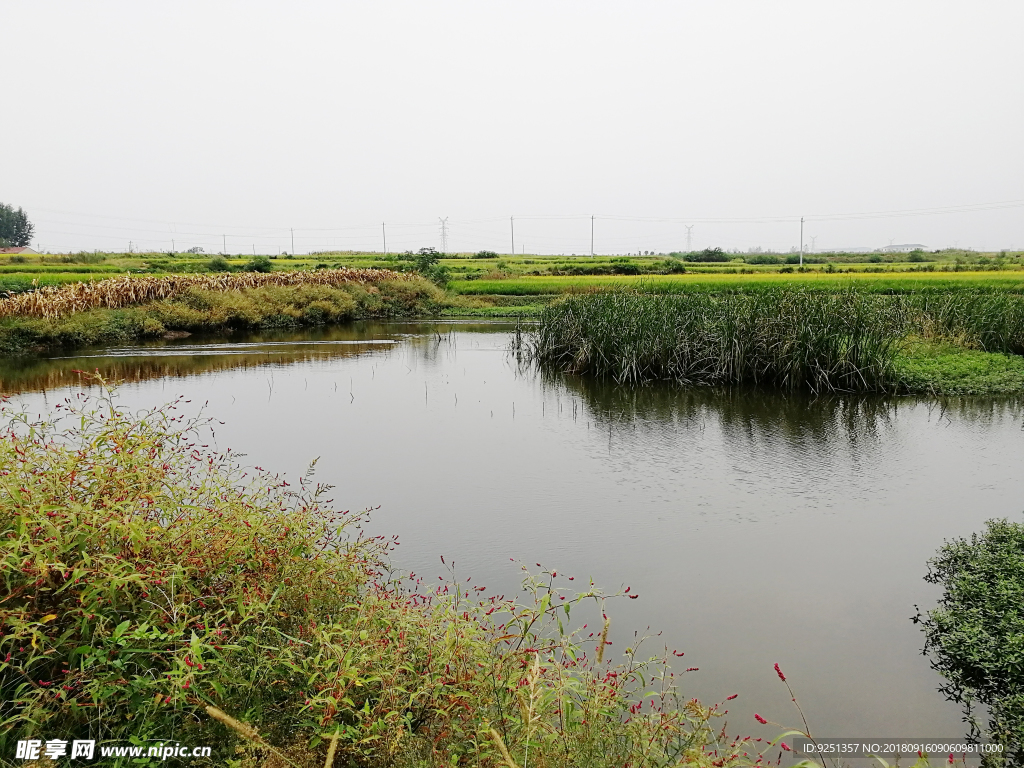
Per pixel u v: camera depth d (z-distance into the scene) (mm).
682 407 11375
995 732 3520
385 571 5379
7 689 2748
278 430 9836
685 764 2750
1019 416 10445
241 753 2623
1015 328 14570
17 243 85625
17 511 3020
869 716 3816
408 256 55438
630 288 24219
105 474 3443
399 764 2703
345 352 18312
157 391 12602
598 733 2840
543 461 8461
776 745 3570
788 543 6113
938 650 4438
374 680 2865
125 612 2988
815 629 4703
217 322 23016
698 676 4156
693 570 5578
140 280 23844
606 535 6262
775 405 11383
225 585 3434
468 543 6055
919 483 7625
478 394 12539
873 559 5777
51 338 18781
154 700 2678
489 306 30891
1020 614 4348
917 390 11828
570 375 14250
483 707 2959
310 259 57906
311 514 4289
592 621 4750
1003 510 6824
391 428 10039
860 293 16625
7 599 2709
